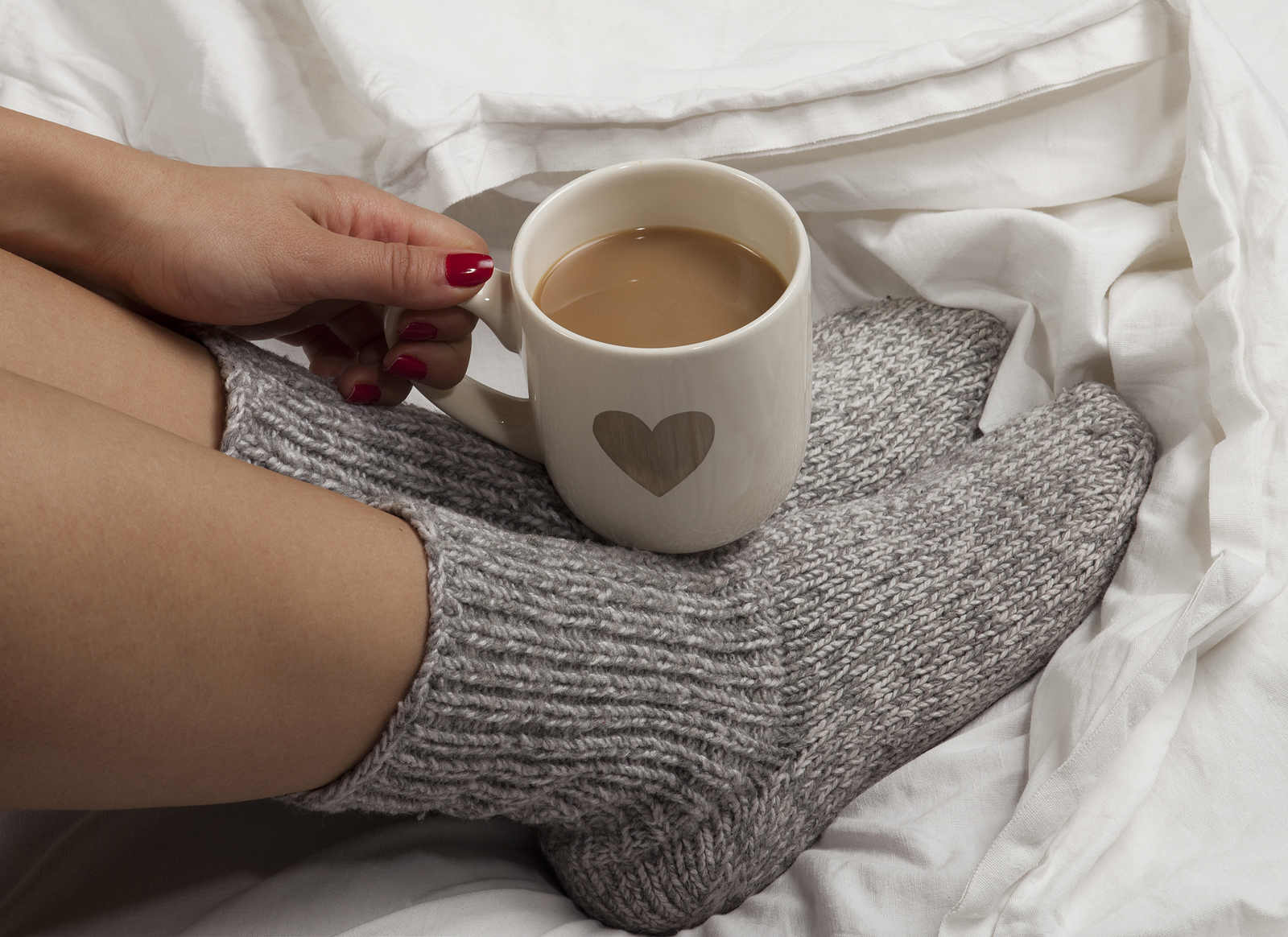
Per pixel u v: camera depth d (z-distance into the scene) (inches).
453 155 28.6
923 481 27.8
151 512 20.4
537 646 23.5
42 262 24.4
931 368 29.3
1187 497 26.1
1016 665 26.7
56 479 19.9
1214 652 24.9
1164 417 27.5
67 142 23.9
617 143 29.1
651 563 25.5
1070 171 28.9
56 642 19.8
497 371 32.1
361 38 29.4
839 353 29.7
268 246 23.8
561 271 24.3
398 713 22.4
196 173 24.4
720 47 30.6
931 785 25.9
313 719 21.8
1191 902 23.0
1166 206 28.8
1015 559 26.7
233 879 26.0
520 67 30.1
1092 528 26.8
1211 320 26.2
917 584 26.6
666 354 22.1
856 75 28.3
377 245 23.7
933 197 29.3
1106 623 26.2
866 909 24.6
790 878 26.3
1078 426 27.5
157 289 24.2
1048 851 23.7
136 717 20.5
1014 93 28.2
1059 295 28.3
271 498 21.6
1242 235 26.7
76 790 20.9
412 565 22.6
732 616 25.9
